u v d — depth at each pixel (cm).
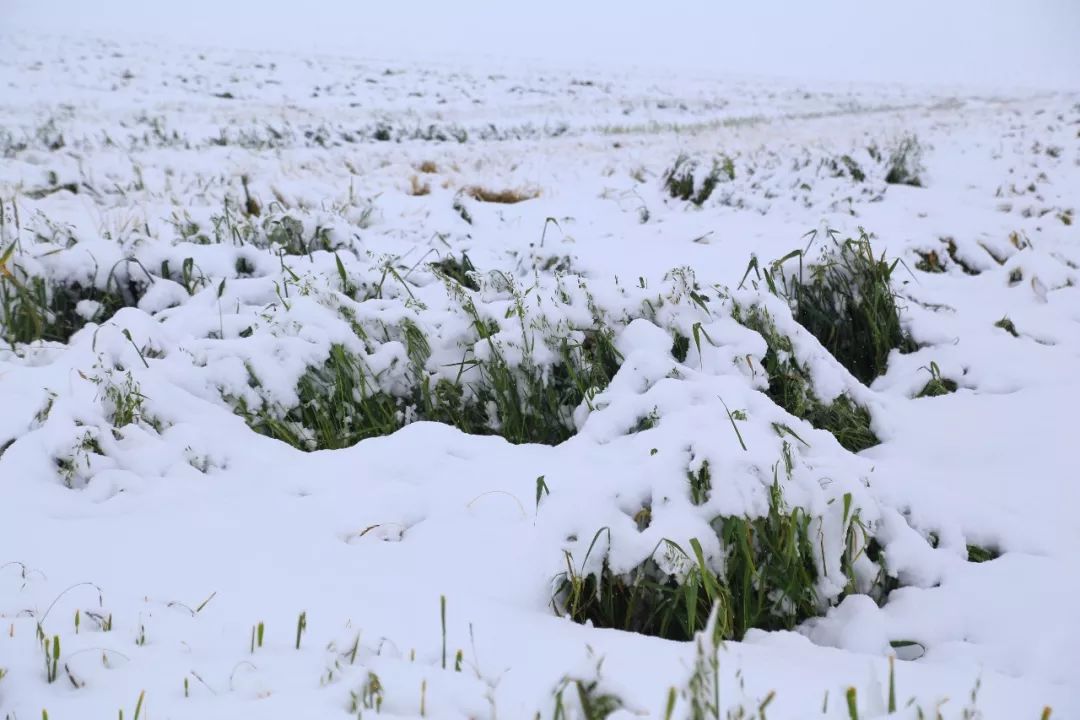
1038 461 322
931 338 434
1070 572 249
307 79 1964
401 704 175
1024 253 534
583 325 371
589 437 308
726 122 1587
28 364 364
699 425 279
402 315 382
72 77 1625
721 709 175
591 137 1318
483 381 369
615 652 204
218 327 382
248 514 271
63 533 248
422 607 224
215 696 175
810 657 218
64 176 687
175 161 827
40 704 171
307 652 195
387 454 311
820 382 365
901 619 242
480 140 1268
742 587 246
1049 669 215
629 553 242
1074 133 1141
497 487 286
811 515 254
